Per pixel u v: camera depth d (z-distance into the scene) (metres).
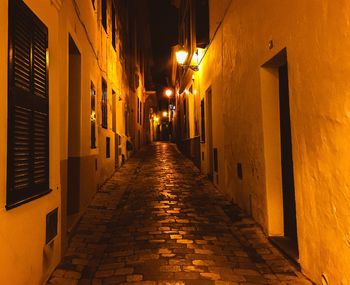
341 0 3.01
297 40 3.93
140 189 9.30
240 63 6.51
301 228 3.96
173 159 16.98
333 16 3.15
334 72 3.17
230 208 7.04
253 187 5.97
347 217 3.02
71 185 6.26
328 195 3.34
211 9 9.55
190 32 13.67
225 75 7.86
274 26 4.64
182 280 3.86
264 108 5.30
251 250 4.83
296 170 4.05
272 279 3.89
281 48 4.42
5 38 2.75
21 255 3.05
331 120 3.25
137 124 22.58
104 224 6.14
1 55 2.70
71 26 5.46
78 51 6.24
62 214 4.58
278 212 5.26
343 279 3.10
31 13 3.32
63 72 4.77
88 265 4.34
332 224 3.27
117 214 6.82
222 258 4.53
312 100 3.61
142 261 4.41
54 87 4.09
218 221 6.26
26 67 3.21
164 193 8.75
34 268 3.37
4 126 2.74
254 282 3.82
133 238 5.35
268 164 5.28
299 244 4.03
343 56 3.02
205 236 5.43
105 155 9.93
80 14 6.30
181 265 4.28
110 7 11.20
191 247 4.92
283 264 4.31
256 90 5.54
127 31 16.84
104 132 9.70
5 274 2.72
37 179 3.48
